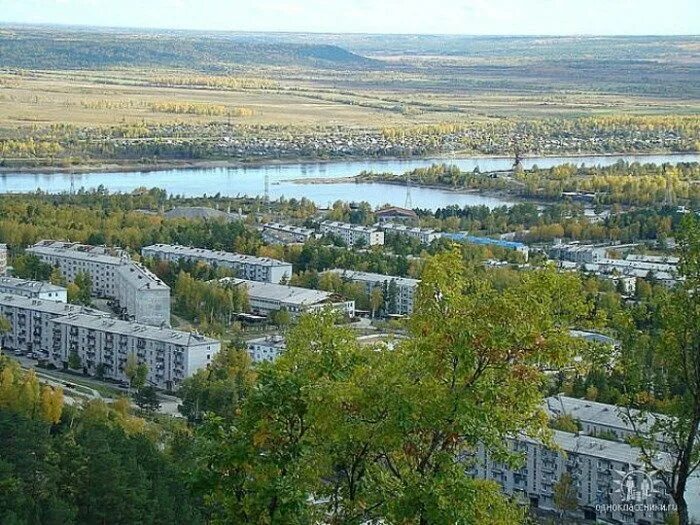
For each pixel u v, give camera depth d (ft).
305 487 548.31
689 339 535.60
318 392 540.52
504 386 535.19
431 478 518.78
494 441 522.47
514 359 538.06
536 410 547.90
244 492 549.95
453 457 535.19
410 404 521.65
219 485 552.82
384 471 546.26
